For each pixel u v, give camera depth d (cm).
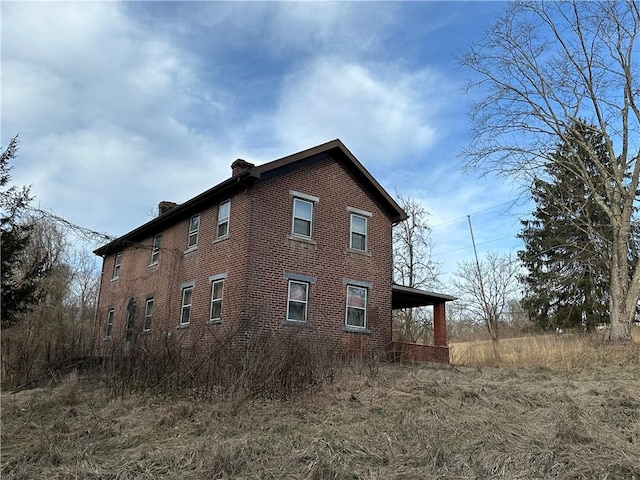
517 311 4703
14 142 1653
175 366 1106
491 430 749
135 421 880
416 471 593
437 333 2130
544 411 866
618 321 2062
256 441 709
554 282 3141
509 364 1853
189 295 1945
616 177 2170
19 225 1702
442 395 1019
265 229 1709
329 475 583
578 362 1734
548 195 2442
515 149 2302
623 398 974
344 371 1262
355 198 2002
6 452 741
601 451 640
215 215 1881
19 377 1379
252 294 1628
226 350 1102
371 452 672
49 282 2734
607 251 2569
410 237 3762
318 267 1814
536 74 2261
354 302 1902
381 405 943
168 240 2189
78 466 635
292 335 1301
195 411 916
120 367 1171
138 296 2323
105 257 2822
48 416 973
